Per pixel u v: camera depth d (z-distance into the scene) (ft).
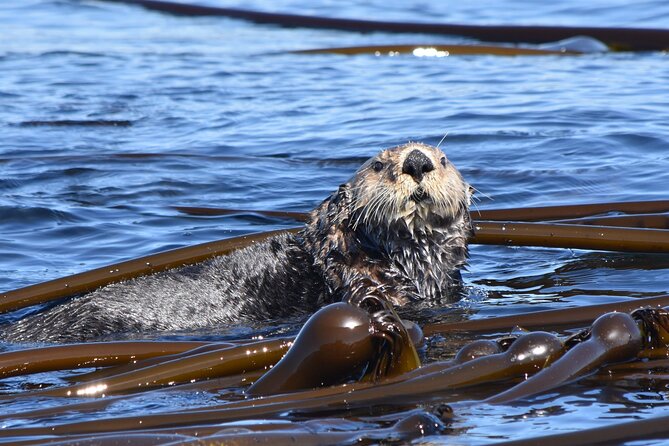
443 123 125.90
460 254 73.46
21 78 170.71
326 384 49.42
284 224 90.33
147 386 52.29
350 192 72.18
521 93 145.38
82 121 137.59
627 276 74.08
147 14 270.46
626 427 41.45
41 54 197.98
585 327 59.11
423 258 71.82
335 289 71.56
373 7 269.64
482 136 118.42
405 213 68.80
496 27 212.64
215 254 73.15
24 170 111.04
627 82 151.94
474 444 42.60
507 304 68.69
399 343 49.42
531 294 71.20
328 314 48.98
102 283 68.85
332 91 153.58
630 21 225.35
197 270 71.10
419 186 67.87
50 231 89.35
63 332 65.82
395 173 68.49
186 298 68.90
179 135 128.47
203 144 122.52
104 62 188.44
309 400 47.32
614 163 105.60
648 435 41.22
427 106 137.59
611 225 79.30
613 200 93.56
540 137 117.19
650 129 117.50
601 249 73.82
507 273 78.23
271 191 102.47
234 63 185.98
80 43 215.51
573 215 84.64
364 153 113.91
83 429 44.60
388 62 183.11
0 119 138.72
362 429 43.73
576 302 68.03
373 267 71.67
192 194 102.22
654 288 70.28
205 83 163.94
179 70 178.29
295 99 147.95
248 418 46.11
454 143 116.47
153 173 109.60
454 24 220.02
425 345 58.08
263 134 126.52
